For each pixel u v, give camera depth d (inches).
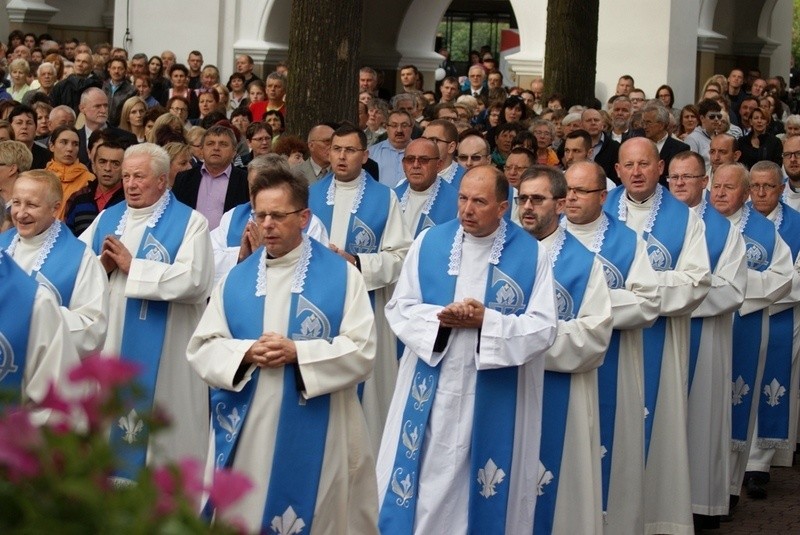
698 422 372.5
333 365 243.8
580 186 327.6
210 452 250.4
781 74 1419.8
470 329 273.0
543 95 737.0
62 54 923.4
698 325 373.4
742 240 375.2
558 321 289.9
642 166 356.5
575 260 298.4
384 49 1166.3
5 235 296.5
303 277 252.7
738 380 406.9
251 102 712.4
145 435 111.7
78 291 288.8
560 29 724.7
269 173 251.1
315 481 246.1
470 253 281.9
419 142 400.2
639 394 331.6
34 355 232.5
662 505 354.3
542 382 279.9
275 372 245.0
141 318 326.6
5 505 89.7
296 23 468.1
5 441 90.2
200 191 415.8
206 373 245.3
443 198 402.9
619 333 328.5
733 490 402.9
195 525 91.1
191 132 475.8
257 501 243.1
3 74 704.4
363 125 594.9
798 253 430.3
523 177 302.2
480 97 808.9
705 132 667.4
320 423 246.7
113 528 89.3
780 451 461.4
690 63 1037.2
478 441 272.4
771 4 1331.2
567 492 296.5
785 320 428.5
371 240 375.6
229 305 253.1
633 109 698.2
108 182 384.2
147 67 740.7
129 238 331.0
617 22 1010.1
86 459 92.7
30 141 461.4
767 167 429.4
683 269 353.1
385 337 373.4
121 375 100.6
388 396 372.5
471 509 273.0
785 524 383.9
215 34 983.0
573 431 296.2
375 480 258.1
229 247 358.6
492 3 1560.0
